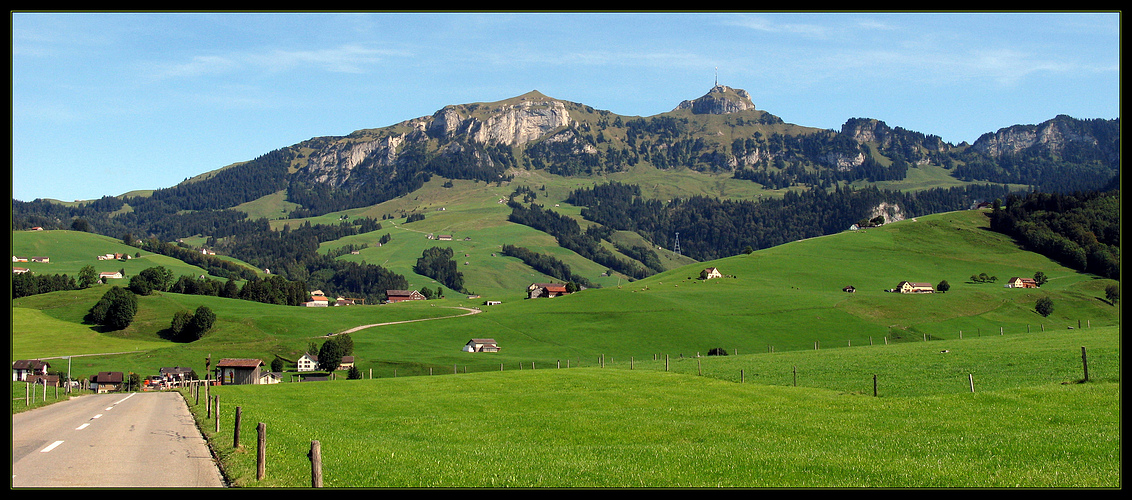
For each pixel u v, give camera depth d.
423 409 49.03
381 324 174.00
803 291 199.88
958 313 169.75
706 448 28.52
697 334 155.38
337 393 62.09
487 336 159.50
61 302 190.88
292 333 167.12
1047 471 22.88
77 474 21.14
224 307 190.62
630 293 195.75
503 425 38.50
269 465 22.50
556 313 176.75
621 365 93.75
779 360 86.06
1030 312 172.62
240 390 67.38
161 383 131.12
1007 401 40.97
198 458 24.27
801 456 25.70
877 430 33.66
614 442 32.50
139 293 195.75
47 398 60.28
